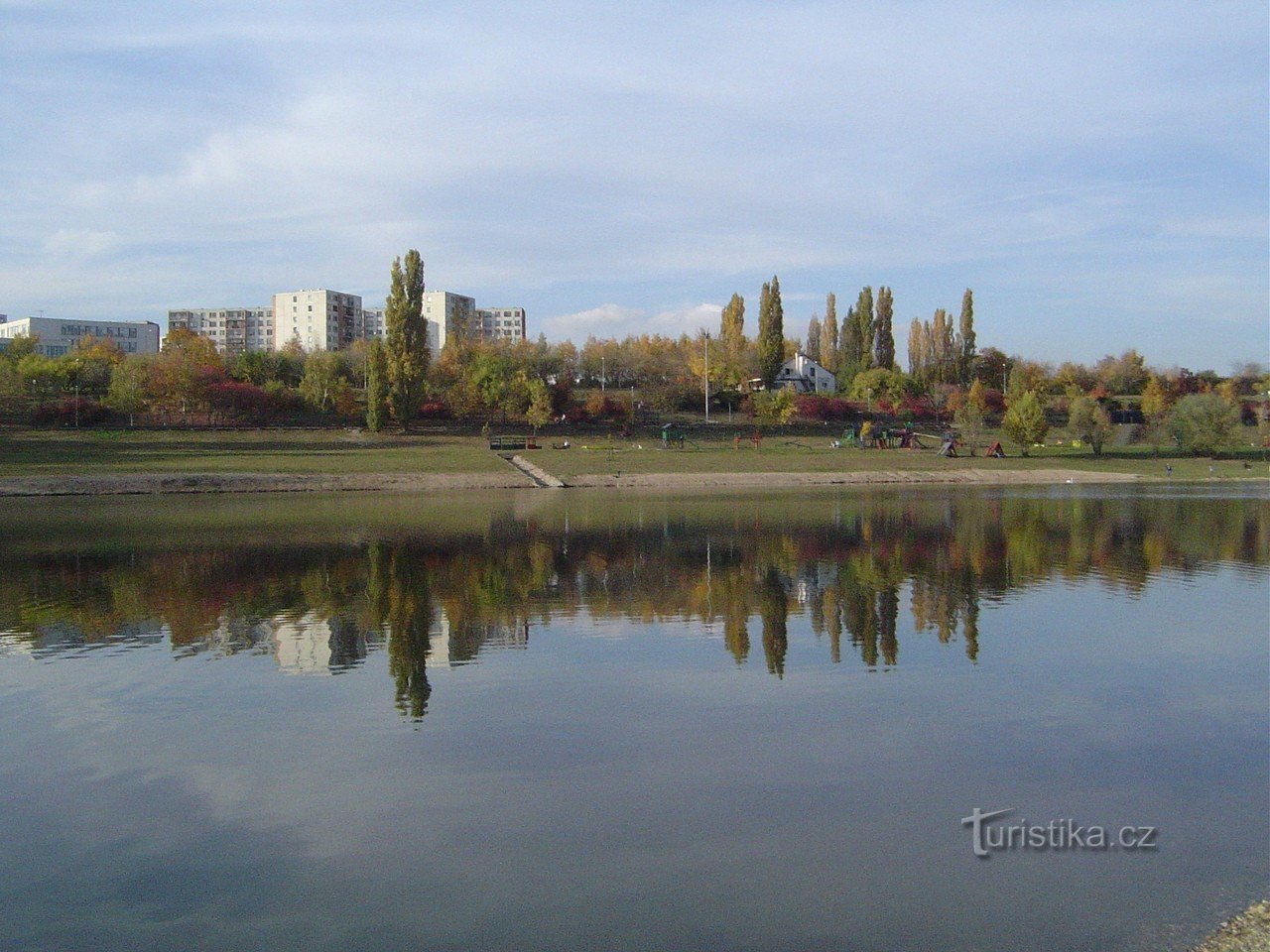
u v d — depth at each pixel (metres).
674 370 142.25
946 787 13.40
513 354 142.50
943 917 10.13
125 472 73.12
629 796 13.18
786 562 32.88
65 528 44.81
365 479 73.31
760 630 22.62
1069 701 17.14
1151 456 98.31
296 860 11.56
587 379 145.50
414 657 20.27
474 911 10.38
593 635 22.20
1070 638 21.73
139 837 12.21
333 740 15.42
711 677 18.69
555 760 14.50
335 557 34.53
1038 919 10.05
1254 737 15.30
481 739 15.39
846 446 99.19
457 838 12.04
